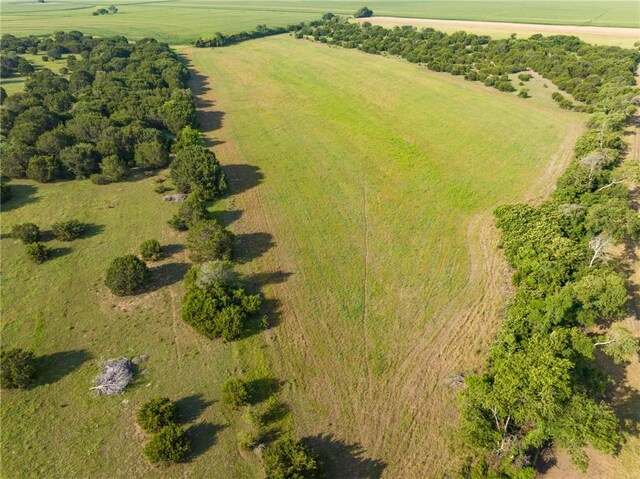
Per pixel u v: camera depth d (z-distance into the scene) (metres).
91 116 77.38
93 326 41.56
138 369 37.28
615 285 37.16
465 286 46.62
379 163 73.38
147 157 69.44
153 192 64.38
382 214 59.38
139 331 40.97
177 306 43.88
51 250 51.78
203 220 53.25
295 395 35.34
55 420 33.31
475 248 52.47
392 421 33.50
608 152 64.94
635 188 62.31
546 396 27.84
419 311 43.50
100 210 59.91
